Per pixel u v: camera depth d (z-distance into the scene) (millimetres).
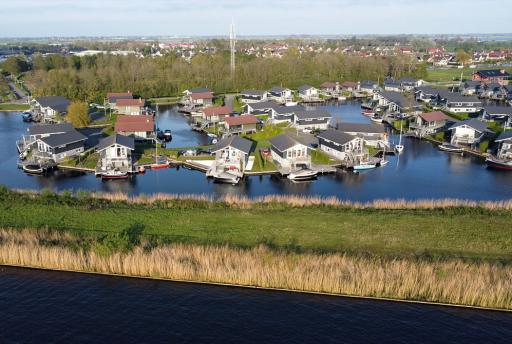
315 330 32281
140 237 43688
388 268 37594
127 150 73250
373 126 89312
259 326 32656
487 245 42750
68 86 129250
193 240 43562
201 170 72688
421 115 100750
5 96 139250
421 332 32125
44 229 45031
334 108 133625
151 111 121250
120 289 37000
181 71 160750
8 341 30797
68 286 37344
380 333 32000
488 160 76875
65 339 31125
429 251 41562
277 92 142625
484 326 32750
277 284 37219
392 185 66938
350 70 180875
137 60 175250
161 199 54750
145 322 33000
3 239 43000
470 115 114000
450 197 61594
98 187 64250
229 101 139125
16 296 35844
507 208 52281
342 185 66688
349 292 36312
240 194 61969
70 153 77125
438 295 35625
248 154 74625
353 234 44812
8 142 87938
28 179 67375
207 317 33594
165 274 38438
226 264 38250
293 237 44250
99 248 39719
